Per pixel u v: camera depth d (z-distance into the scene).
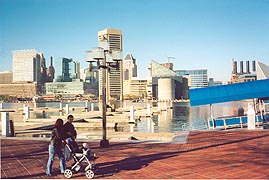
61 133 8.71
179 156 11.22
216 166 9.33
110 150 12.89
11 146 14.55
